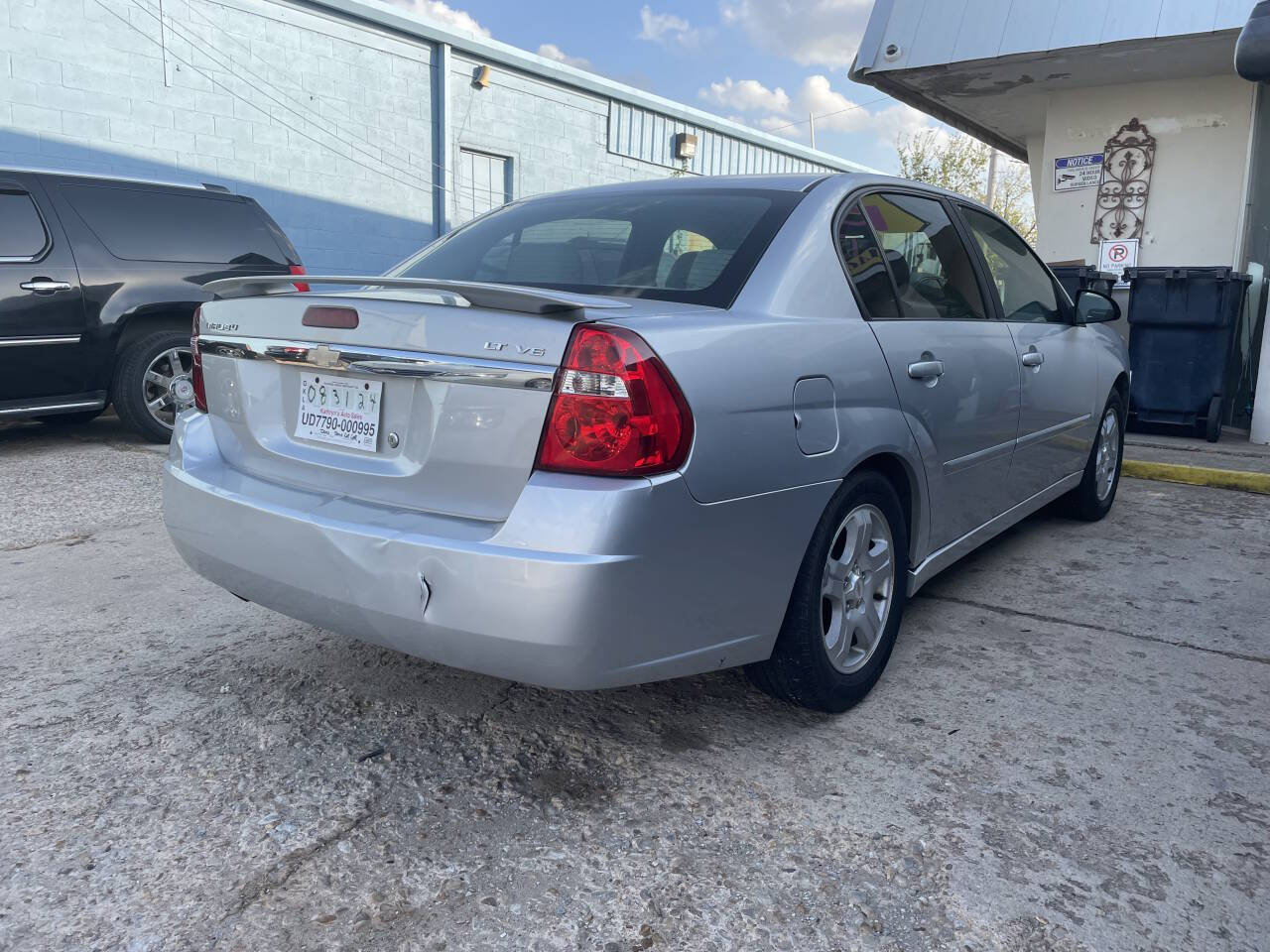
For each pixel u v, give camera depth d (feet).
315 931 5.75
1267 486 18.49
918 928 5.83
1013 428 11.45
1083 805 7.17
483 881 6.24
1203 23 22.93
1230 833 6.84
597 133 51.67
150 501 16.25
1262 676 9.59
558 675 6.36
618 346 6.27
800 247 8.40
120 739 8.00
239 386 8.30
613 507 6.17
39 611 10.97
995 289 11.69
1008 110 32.27
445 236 10.53
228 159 36.24
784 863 6.45
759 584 7.30
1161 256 28.63
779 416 7.28
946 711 8.73
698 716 8.58
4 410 19.42
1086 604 11.73
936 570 10.20
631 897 6.08
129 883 6.16
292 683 9.11
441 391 6.76
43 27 31.04
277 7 36.78
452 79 43.39
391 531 6.73
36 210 19.58
